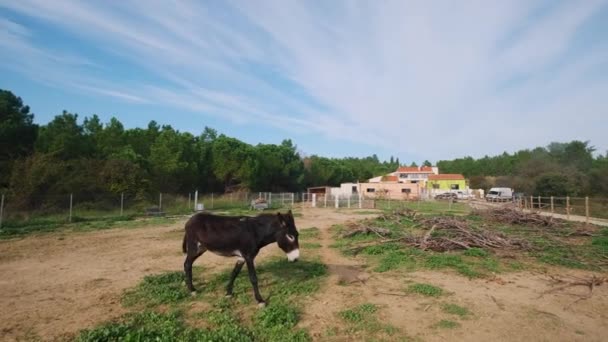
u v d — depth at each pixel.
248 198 40.53
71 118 30.92
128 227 18.09
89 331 4.86
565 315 5.93
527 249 11.64
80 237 14.56
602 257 10.68
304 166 67.94
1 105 24.14
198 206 28.86
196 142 43.25
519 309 6.18
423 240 11.97
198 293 6.89
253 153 48.75
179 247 12.23
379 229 14.48
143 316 5.59
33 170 21.34
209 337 4.70
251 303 6.38
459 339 4.98
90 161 26.28
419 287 7.21
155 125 41.69
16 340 4.84
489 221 20.58
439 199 53.16
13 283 7.65
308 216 26.42
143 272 8.70
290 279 7.96
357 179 90.00
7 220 18.20
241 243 6.39
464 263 9.77
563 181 38.88
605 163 52.34
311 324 5.46
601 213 27.14
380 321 5.58
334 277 8.30
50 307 6.13
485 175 90.75
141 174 27.97
